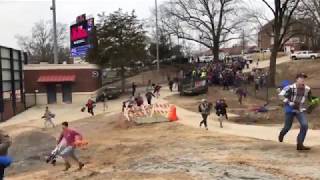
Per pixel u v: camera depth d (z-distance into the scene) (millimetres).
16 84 54719
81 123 38781
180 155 16469
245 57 109375
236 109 39625
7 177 18391
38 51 137250
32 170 19688
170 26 101375
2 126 41219
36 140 28094
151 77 80812
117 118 37594
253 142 18875
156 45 87125
